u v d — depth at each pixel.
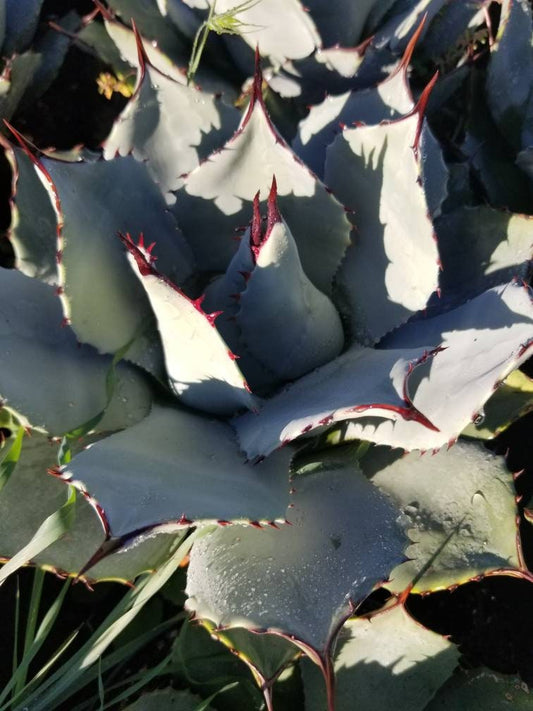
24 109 0.68
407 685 0.48
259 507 0.40
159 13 0.59
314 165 0.52
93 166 0.43
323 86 0.58
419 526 0.47
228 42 0.59
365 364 0.45
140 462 0.40
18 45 0.63
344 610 0.41
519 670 0.54
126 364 0.47
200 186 0.47
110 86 0.67
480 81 0.60
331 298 0.49
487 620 0.56
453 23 0.61
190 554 0.45
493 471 0.48
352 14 0.57
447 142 0.61
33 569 0.56
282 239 0.40
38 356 0.44
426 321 0.48
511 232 0.50
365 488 0.46
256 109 0.42
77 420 0.44
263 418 0.44
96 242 0.42
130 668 0.53
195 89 0.49
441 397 0.43
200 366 0.42
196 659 0.50
